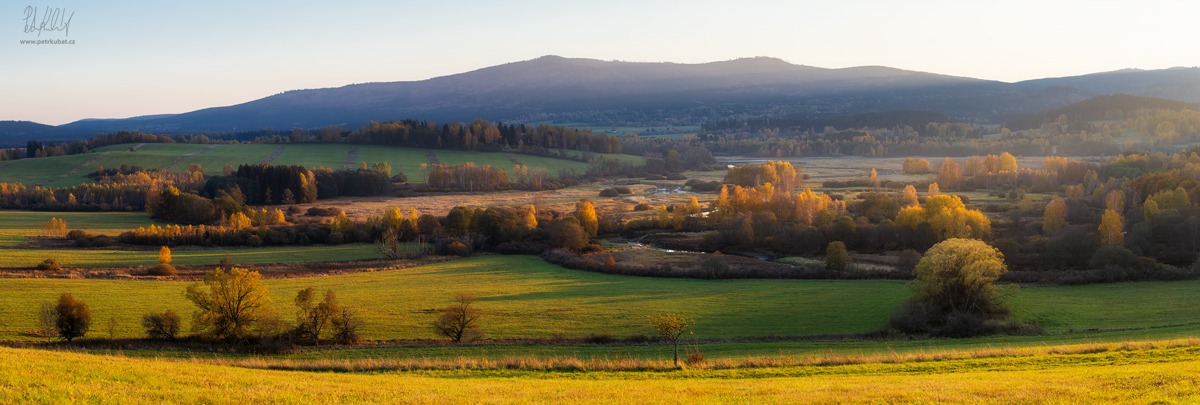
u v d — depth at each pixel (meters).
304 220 153.62
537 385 27.61
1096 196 141.50
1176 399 19.67
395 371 34.12
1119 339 45.47
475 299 75.00
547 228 128.62
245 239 120.56
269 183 187.12
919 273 62.28
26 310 63.66
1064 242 87.31
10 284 75.94
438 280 88.25
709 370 32.62
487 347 51.28
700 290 79.81
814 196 139.50
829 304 69.69
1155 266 78.50
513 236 121.06
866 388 24.61
